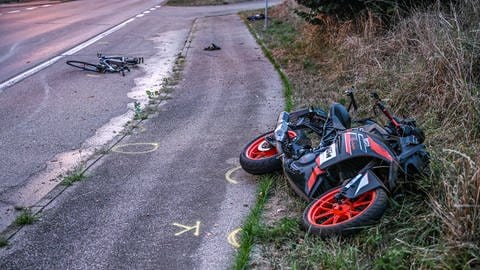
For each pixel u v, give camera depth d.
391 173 4.40
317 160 4.80
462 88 6.32
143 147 7.15
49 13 26.61
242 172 6.13
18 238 4.82
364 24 10.98
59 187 5.91
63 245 4.66
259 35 16.98
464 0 8.55
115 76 11.85
